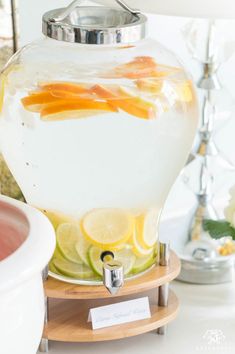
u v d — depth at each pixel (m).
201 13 1.21
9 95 1.16
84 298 1.19
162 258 1.25
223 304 1.38
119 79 1.13
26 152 1.16
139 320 1.23
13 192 1.38
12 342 0.80
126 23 1.18
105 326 1.21
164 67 1.17
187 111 1.17
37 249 0.79
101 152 1.13
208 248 1.45
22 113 1.14
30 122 1.13
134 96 1.12
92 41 1.13
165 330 1.29
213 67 1.44
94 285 1.20
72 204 1.16
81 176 1.15
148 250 1.22
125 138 1.13
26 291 0.81
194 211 1.49
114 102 1.11
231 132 1.69
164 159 1.17
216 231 1.34
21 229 0.92
